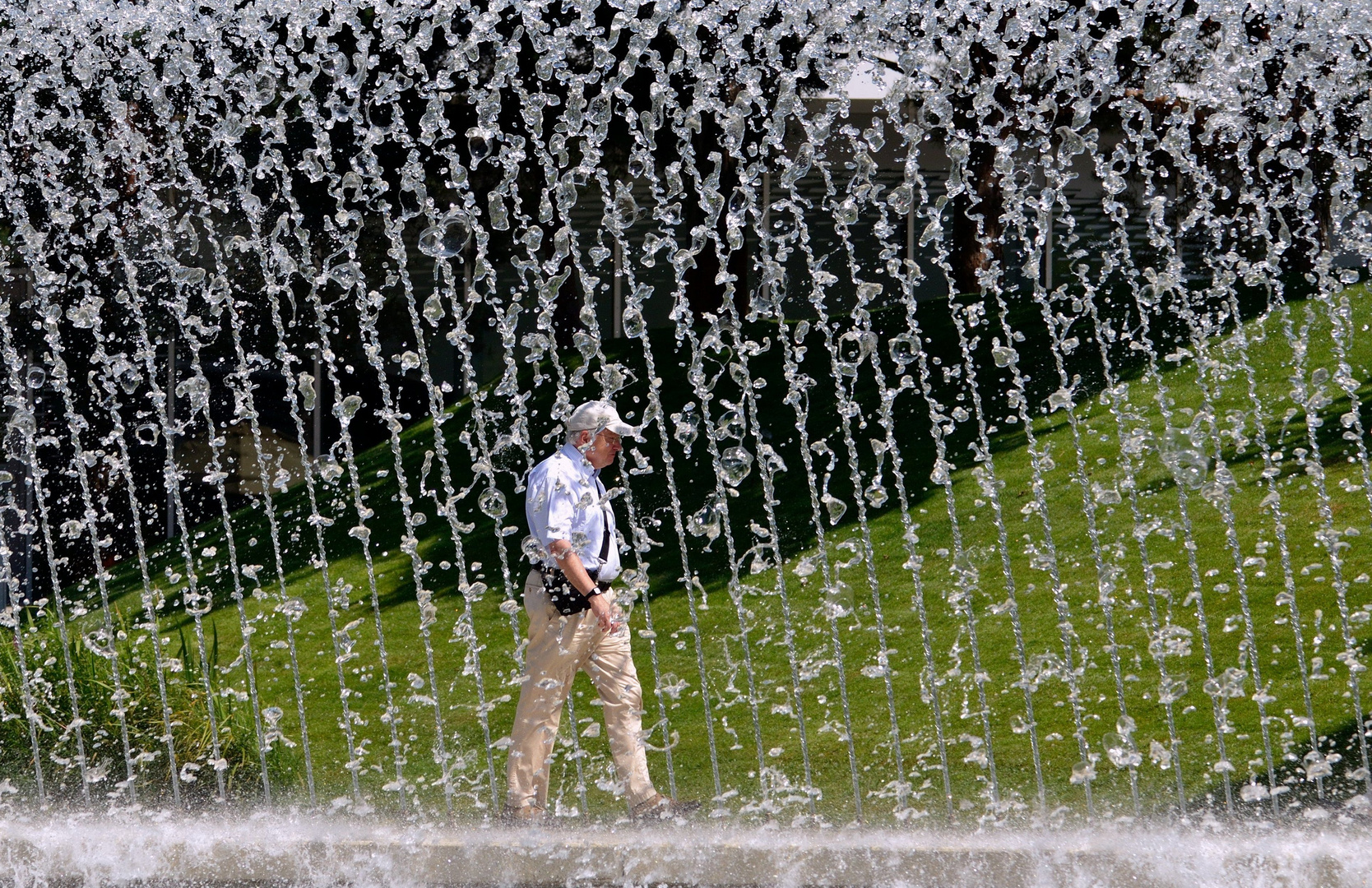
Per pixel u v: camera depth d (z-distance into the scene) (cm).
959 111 2644
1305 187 2005
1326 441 3002
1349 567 2438
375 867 1493
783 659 2516
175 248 3425
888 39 1969
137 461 4653
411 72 2042
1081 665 2230
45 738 1844
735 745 2042
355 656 2869
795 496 3481
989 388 3903
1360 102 2031
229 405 4881
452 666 2741
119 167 2483
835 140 4778
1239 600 2389
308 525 4100
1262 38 2122
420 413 5241
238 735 1858
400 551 3738
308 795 1844
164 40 2133
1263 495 2819
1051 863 1413
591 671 1722
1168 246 2089
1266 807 1575
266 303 4522
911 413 3856
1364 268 3956
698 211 4494
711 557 3177
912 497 3278
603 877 1466
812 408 4062
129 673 1958
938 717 1750
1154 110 2434
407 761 2123
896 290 5450
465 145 3994
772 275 1950
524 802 1692
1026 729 1716
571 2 1970
